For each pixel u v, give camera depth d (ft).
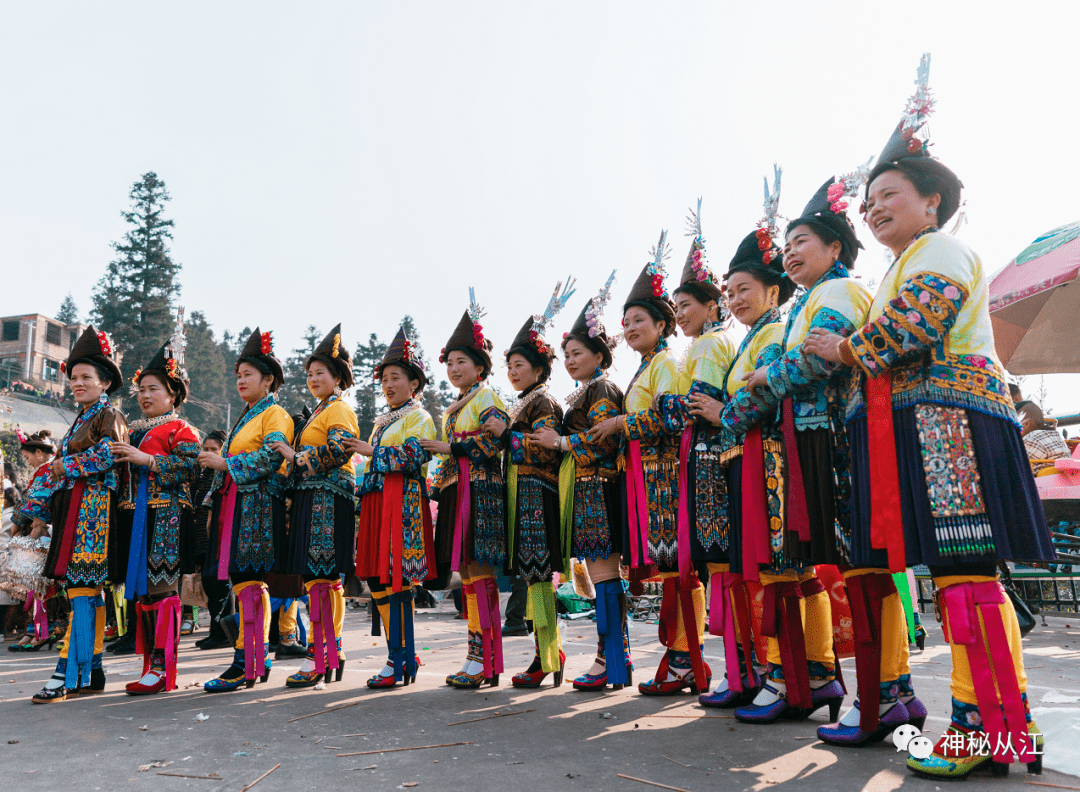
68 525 12.83
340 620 14.16
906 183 8.17
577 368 13.67
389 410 14.83
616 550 12.52
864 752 8.05
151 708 11.50
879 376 7.71
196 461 13.87
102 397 13.74
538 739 8.95
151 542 13.26
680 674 11.93
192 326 221.87
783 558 9.18
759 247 10.90
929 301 7.25
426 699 11.88
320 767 7.89
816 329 8.52
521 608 23.12
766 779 7.14
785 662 9.46
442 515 13.82
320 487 13.88
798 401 9.02
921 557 7.20
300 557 13.53
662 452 11.97
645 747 8.45
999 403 7.26
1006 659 6.91
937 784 6.86
